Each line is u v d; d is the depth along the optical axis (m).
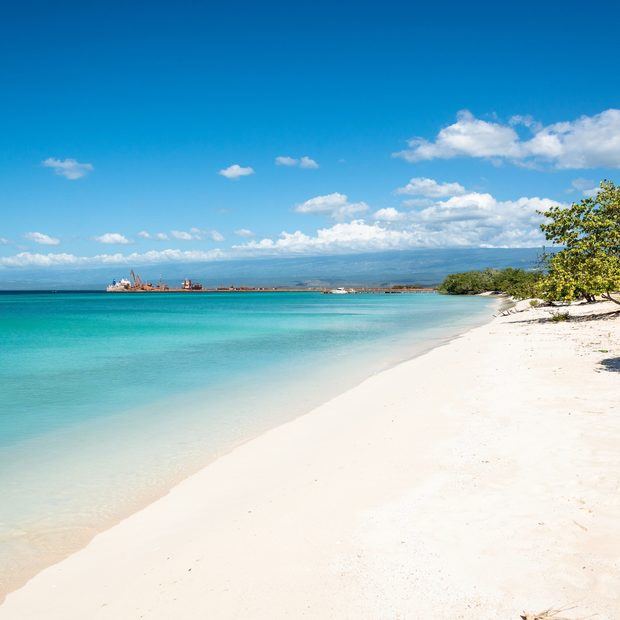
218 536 7.18
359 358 25.55
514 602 5.18
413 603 5.27
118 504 8.66
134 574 6.39
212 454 11.12
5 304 131.62
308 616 5.18
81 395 17.55
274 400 16.38
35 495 9.04
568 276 31.42
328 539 6.73
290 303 125.75
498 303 95.38
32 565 6.82
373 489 8.30
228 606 5.48
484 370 18.19
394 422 12.43
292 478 9.29
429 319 56.19
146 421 13.98
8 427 13.46
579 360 18.45
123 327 50.53
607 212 29.66
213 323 54.97
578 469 8.35
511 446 9.73
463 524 6.83
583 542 6.19
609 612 4.96
